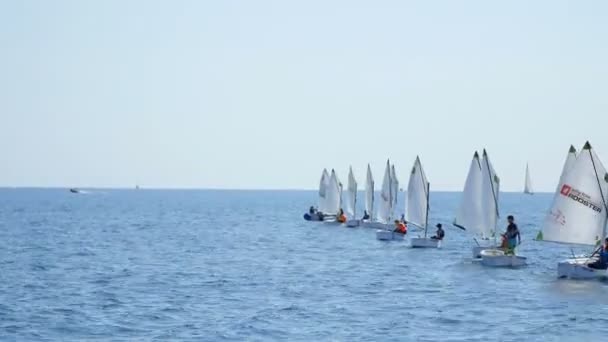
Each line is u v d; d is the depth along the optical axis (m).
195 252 88.56
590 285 57.50
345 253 86.50
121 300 52.28
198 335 41.22
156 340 40.09
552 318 45.47
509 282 60.06
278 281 62.09
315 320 45.12
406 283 60.56
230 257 82.44
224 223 152.75
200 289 57.53
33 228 132.88
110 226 141.00
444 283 60.19
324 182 149.75
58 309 48.75
